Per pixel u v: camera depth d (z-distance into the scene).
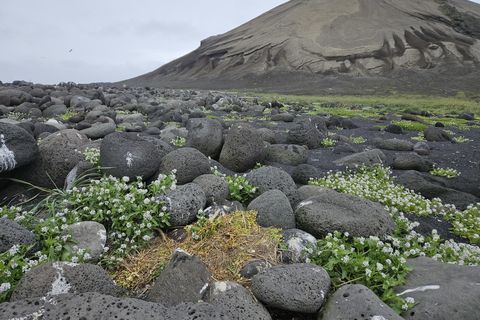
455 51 104.69
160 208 6.36
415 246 6.42
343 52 112.56
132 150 8.02
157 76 160.75
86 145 9.23
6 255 5.04
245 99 49.72
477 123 30.83
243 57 131.00
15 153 8.09
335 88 89.25
